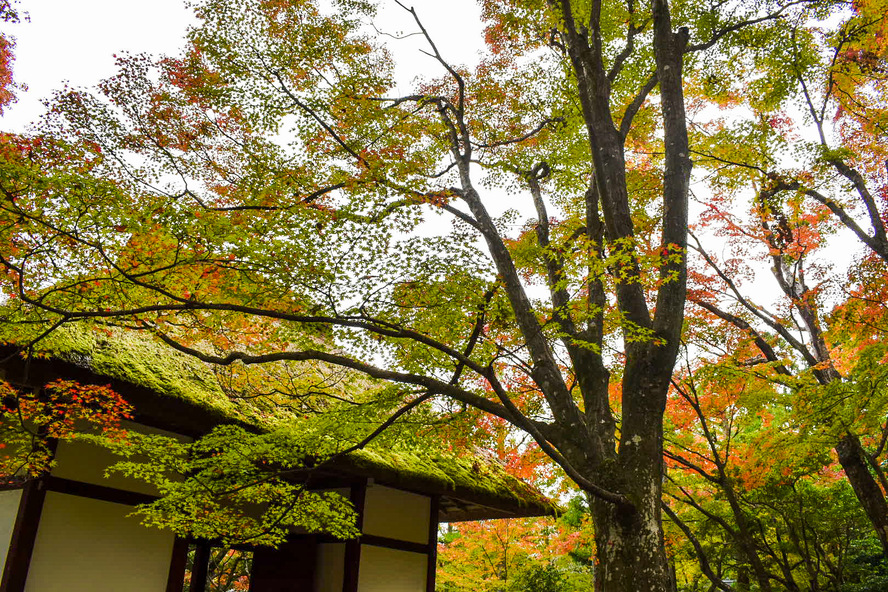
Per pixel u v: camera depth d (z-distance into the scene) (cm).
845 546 1130
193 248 392
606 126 611
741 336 957
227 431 529
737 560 1142
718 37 757
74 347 537
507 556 1348
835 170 926
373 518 827
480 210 672
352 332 491
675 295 517
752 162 882
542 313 573
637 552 424
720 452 1016
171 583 638
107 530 600
